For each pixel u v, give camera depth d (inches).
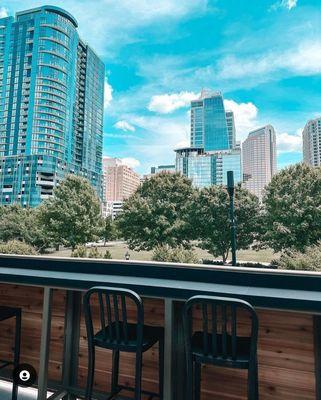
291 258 380.2
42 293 86.9
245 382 67.7
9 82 2559.1
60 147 2591.0
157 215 874.8
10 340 89.5
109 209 1615.4
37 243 1083.9
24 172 2426.2
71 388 79.2
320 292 56.1
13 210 1314.0
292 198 701.3
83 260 75.7
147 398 74.0
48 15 2539.4
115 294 57.9
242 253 815.1
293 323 65.3
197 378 62.1
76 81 2812.5
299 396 63.2
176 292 59.4
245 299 54.4
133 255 967.6
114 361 70.5
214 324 52.5
